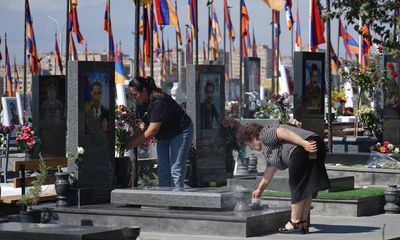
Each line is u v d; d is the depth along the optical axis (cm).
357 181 2195
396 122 2836
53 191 1702
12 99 4319
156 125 1528
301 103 2477
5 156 2673
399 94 2841
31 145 1936
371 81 2886
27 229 970
